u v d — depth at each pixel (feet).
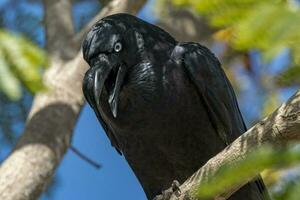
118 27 31.53
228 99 34.42
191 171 33.37
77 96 42.29
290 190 13.35
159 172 33.73
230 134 33.71
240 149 21.63
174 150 32.81
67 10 47.21
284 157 13.21
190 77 32.81
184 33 45.88
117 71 30.99
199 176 23.97
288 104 20.56
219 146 33.27
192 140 32.76
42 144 39.93
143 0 44.37
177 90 32.32
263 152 13.37
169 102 32.07
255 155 13.39
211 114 33.30
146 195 35.17
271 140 20.86
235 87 41.32
